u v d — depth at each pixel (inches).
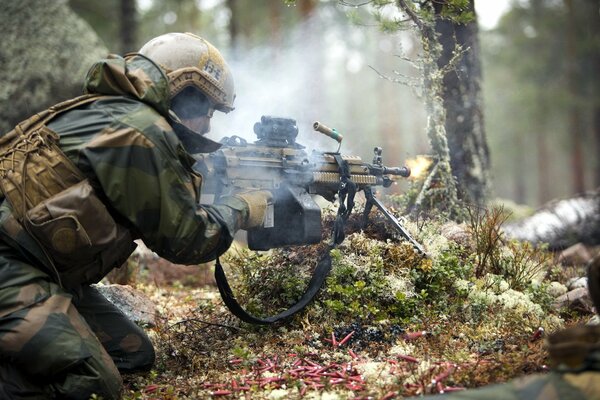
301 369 134.6
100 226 125.6
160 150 126.7
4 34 346.3
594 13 1043.9
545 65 1142.3
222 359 148.0
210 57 143.9
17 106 340.5
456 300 163.5
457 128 239.0
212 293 219.3
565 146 1189.7
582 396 83.7
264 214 144.9
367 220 180.4
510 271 185.3
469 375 123.6
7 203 126.3
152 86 131.5
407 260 169.0
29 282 123.6
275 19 800.9
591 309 178.5
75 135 127.5
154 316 182.2
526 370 126.6
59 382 122.7
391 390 121.3
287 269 170.7
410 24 211.5
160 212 127.3
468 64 237.9
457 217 215.3
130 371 146.0
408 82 217.6
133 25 667.4
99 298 147.8
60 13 376.8
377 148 169.0
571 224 293.6
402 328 152.3
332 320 157.3
